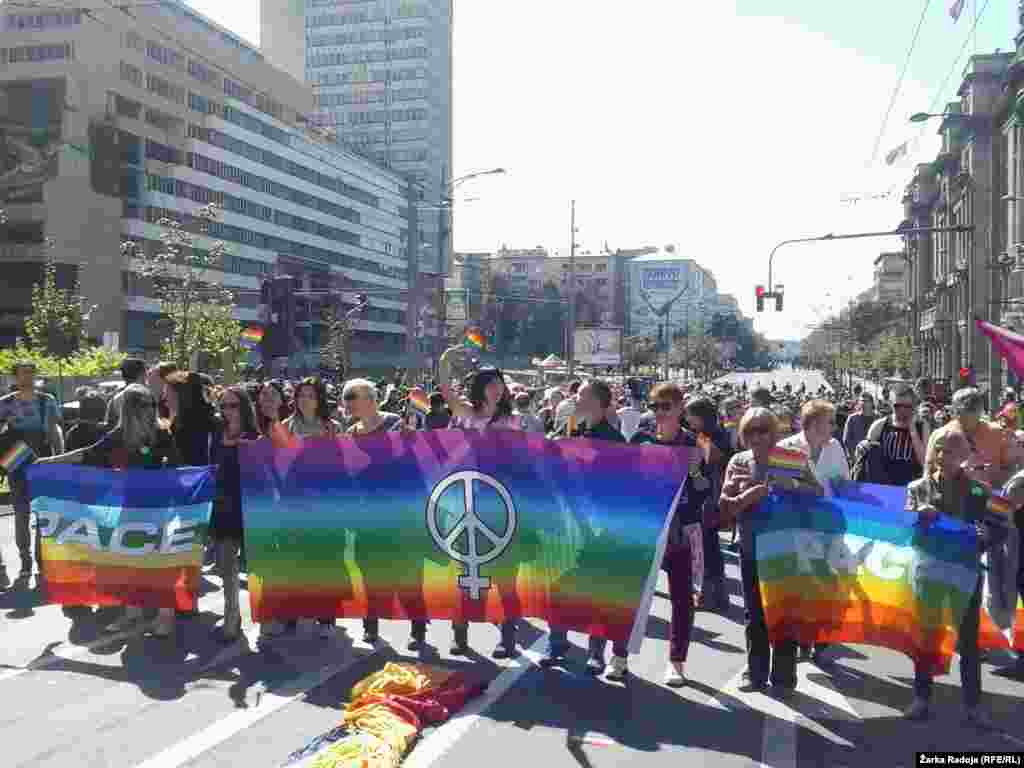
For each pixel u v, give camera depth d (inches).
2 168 2689.5
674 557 263.9
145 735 218.2
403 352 4800.7
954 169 2396.7
